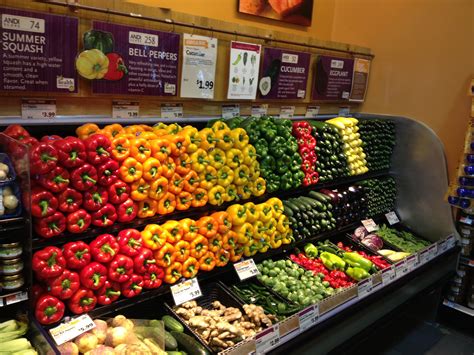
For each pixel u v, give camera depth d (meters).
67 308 2.42
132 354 2.31
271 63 3.83
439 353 4.08
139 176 2.56
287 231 3.54
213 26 3.35
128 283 2.55
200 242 2.90
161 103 3.24
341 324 3.14
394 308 3.71
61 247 2.42
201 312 2.91
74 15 2.62
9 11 2.36
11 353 2.11
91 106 2.90
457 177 4.09
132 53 2.90
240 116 3.82
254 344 2.56
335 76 4.48
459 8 4.16
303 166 3.68
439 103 4.40
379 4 4.76
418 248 4.34
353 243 4.22
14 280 2.12
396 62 4.68
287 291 3.27
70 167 2.28
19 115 2.60
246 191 3.25
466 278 4.51
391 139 4.70
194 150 2.89
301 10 4.75
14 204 2.07
